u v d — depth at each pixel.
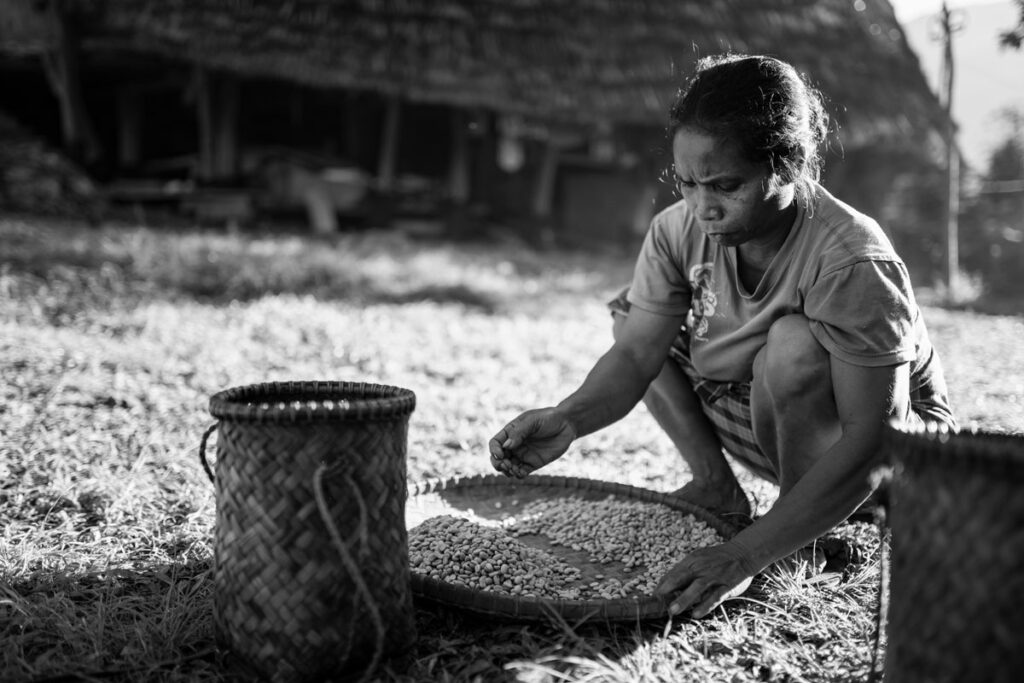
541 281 9.27
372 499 1.98
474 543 2.54
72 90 10.63
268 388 2.21
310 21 10.81
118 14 10.17
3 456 3.34
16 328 5.33
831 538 2.76
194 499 3.07
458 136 13.01
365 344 5.64
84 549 2.72
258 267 7.75
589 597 2.38
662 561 2.57
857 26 14.18
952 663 1.62
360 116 13.09
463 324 6.62
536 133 13.14
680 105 2.20
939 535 1.64
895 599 1.77
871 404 2.28
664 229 2.71
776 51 13.05
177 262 7.56
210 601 2.38
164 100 12.49
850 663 2.20
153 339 5.41
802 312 2.44
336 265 8.25
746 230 2.24
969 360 5.70
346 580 1.95
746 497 3.01
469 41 11.51
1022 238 12.95
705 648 2.24
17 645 2.17
